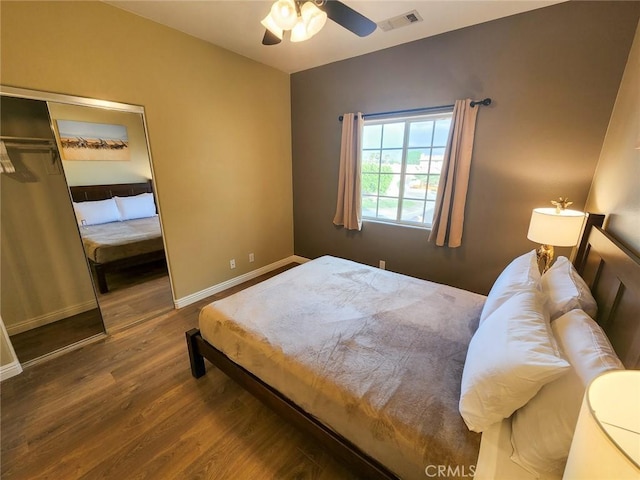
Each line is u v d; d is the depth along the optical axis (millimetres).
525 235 2479
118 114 2273
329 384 1216
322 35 2541
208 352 1785
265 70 3287
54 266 2217
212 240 3133
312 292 2043
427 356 1361
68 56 1938
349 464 1170
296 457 1421
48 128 2006
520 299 1205
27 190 2027
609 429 639
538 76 2176
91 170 2250
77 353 2195
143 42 2266
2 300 2049
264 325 1631
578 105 2076
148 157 2473
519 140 2346
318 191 3768
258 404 1735
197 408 1703
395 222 3266
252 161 3373
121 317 2658
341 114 3291
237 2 2023
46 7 1811
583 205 2189
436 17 2232
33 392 1813
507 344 975
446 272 2975
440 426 997
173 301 2900
